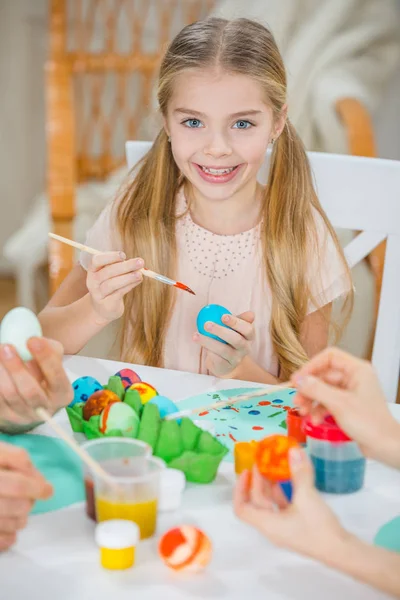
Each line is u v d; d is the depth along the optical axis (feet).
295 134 4.71
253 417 3.35
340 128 7.80
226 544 2.42
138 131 10.75
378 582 2.12
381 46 8.63
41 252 9.34
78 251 7.29
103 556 2.28
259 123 4.28
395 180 4.74
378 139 10.91
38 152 12.85
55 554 2.36
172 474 2.65
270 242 4.74
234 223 4.87
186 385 3.69
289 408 3.45
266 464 2.47
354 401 2.49
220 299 4.91
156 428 2.95
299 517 2.23
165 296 4.86
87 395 3.32
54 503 2.66
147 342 4.88
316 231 4.74
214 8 9.71
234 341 3.84
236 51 4.15
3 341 3.03
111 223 5.04
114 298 4.04
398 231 4.77
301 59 8.30
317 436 2.74
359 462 2.76
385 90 9.08
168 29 10.83
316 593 2.19
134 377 3.54
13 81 12.53
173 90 4.26
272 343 4.86
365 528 2.53
